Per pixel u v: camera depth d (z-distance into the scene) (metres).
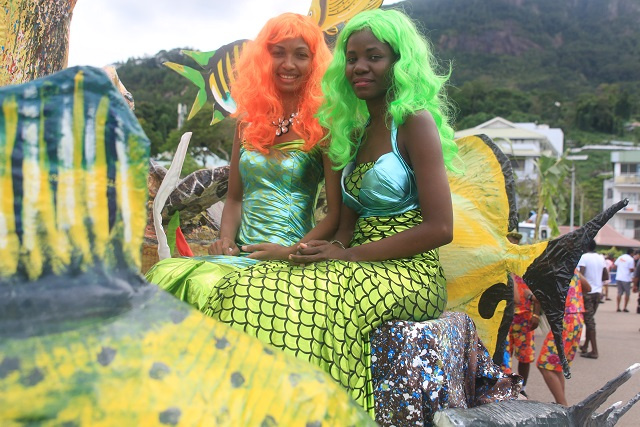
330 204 2.49
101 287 1.00
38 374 0.93
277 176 2.57
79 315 0.98
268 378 1.11
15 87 0.97
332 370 1.90
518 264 2.61
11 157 0.96
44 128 0.98
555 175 14.88
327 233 2.46
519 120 114.75
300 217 2.58
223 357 1.08
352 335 1.98
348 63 2.34
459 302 2.77
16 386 0.91
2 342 0.93
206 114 30.53
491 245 2.70
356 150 2.42
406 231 2.16
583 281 8.25
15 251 0.95
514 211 2.70
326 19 3.36
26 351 0.93
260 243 2.42
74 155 1.00
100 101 1.02
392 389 2.00
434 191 2.16
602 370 7.84
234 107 3.69
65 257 0.99
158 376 1.01
